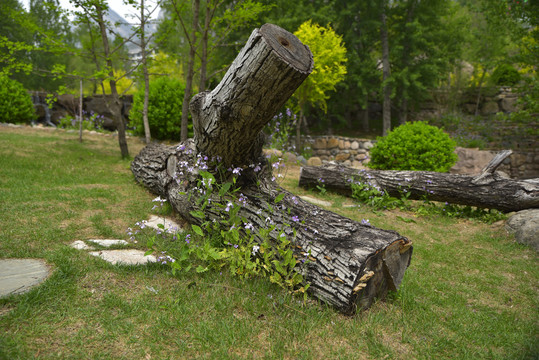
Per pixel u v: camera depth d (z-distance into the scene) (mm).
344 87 16859
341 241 2867
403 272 3039
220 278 2920
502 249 4637
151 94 11359
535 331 2648
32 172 6039
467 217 6156
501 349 2400
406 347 2324
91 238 3566
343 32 17188
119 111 8375
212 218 3596
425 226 5586
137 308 2396
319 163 12250
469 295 3270
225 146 3254
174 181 4398
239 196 3506
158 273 2938
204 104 3121
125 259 3104
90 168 6961
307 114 16297
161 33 8789
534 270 3955
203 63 8039
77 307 2346
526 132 15695
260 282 2875
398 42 16812
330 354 2174
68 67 28078
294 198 3527
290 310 2582
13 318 2133
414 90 17281
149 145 5941
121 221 4148
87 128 12570
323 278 2693
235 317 2422
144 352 2006
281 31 2621
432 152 8219
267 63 2467
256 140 3496
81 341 2027
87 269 2816
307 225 3082
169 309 2438
